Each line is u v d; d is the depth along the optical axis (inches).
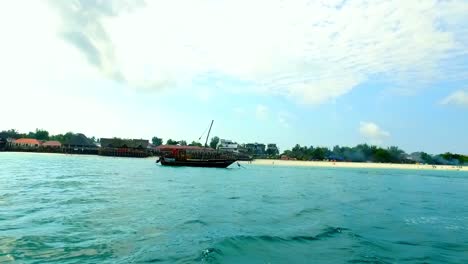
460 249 426.0
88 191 936.3
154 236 450.3
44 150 5142.7
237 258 360.5
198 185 1253.7
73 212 607.5
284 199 914.7
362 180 1935.3
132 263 336.8
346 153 5802.2
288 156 5880.9
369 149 5718.5
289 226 541.6
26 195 824.9
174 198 852.0
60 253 364.5
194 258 353.1
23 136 6117.1
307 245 422.6
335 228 530.6
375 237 480.7
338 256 379.2
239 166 3117.6
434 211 763.4
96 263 334.3
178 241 425.1
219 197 909.8
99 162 3068.4
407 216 681.6
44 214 581.9
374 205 843.4
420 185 1684.3
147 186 1142.3
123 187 1076.5
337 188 1343.5
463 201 988.6
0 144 5007.4
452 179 2354.8
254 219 597.9
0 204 688.4
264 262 351.3
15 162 2527.1
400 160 5590.6
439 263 366.3
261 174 2233.0
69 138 5984.3
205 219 579.5
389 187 1487.5
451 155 5821.9
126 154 4776.1
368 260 366.6
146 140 5036.9
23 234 438.3
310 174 2444.6
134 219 562.3
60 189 967.0
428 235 504.4
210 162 2785.4
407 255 394.0
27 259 340.5
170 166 2810.0
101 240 422.0
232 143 5590.6
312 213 682.2
